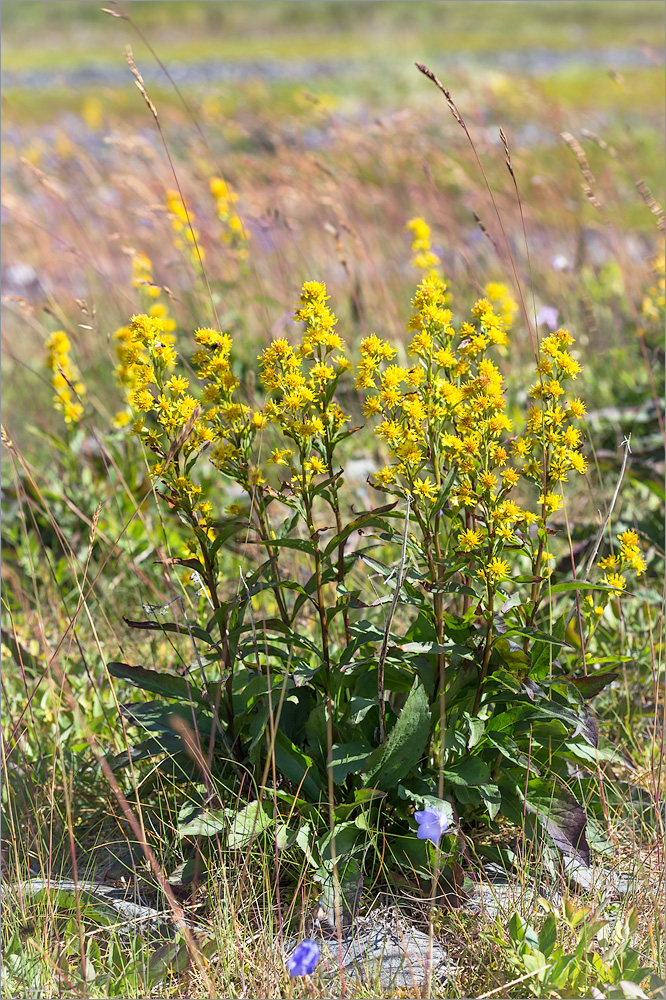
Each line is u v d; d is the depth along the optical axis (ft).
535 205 21.03
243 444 7.57
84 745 8.77
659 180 24.58
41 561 12.18
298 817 7.67
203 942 6.89
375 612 10.11
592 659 8.25
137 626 7.68
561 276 17.56
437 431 7.41
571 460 7.34
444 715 7.35
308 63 70.18
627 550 7.76
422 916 7.31
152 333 7.48
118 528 12.38
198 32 101.81
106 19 107.24
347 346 14.44
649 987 6.55
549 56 69.00
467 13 105.29
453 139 22.40
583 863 7.31
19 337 20.45
